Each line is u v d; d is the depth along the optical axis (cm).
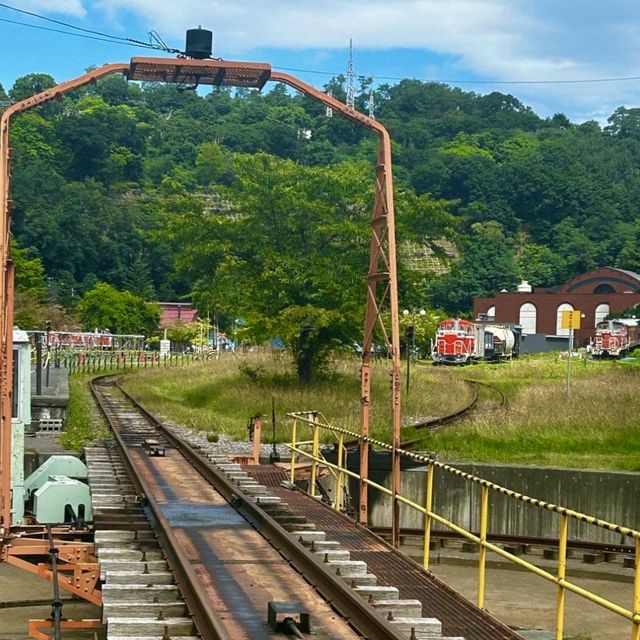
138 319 10706
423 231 4375
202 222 4325
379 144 1622
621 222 19988
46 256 12812
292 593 1085
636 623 852
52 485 1694
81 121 17812
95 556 1380
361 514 1645
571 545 1867
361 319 3962
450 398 3900
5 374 1438
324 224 4125
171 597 1055
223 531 1393
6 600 1574
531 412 3038
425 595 1145
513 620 1468
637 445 2625
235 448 2523
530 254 18438
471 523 2219
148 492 1583
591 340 10031
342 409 3359
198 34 1586
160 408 3544
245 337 4119
